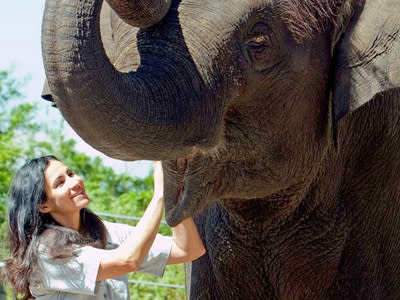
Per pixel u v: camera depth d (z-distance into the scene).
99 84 3.42
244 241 4.83
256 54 4.08
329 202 4.81
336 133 4.37
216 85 3.91
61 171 4.77
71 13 3.37
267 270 4.91
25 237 4.70
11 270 4.71
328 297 4.98
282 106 4.24
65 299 4.71
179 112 3.73
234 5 3.97
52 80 3.41
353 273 4.95
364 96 4.26
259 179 4.34
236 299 5.02
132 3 3.54
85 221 4.86
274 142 4.29
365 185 4.92
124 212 12.97
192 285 5.22
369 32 4.29
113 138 3.56
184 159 4.20
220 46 3.91
